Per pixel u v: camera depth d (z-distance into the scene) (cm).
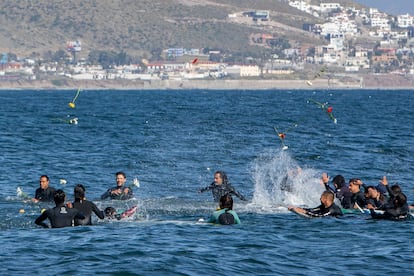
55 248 7456
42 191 11125
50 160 16425
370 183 13588
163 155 17625
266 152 18350
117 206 10781
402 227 8825
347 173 14762
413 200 11656
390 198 9775
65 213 8856
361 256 7250
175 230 8531
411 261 7056
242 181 13750
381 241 7975
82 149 18850
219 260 6988
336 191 10662
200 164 16050
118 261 6875
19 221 9412
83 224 8950
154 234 8256
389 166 15838
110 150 18638
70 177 13950
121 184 11444
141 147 19500
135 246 7506
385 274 6619
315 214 9656
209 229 8619
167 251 7294
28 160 16375
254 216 9775
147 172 14800
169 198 11612
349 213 9881
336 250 7519
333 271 6706
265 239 8025
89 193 12225
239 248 7544
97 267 6662
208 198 11725
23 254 7206
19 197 11512
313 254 7338
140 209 10456
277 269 6744
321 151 18638
